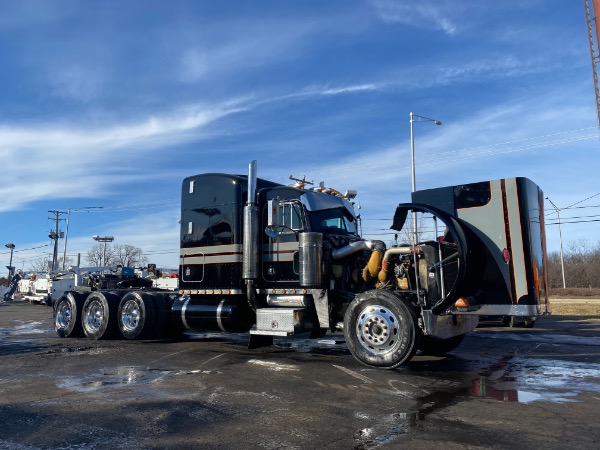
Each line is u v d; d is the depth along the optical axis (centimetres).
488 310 729
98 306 1146
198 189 1007
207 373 719
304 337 1164
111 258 8050
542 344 1051
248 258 899
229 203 956
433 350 907
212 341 1113
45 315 2178
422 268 771
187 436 435
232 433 443
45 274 3130
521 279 712
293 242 876
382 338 728
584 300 3416
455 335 800
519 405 539
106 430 452
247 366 776
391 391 606
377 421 480
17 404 541
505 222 731
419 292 746
